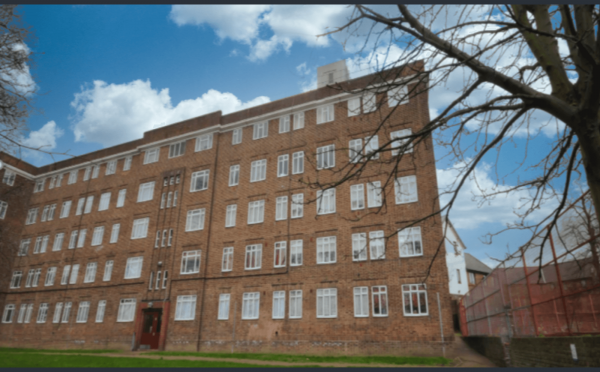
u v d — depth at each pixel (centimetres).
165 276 3444
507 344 1658
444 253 2512
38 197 4731
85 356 1998
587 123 561
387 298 2569
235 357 2473
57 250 4272
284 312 2845
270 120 3488
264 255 3075
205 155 3684
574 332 1002
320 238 2909
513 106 583
